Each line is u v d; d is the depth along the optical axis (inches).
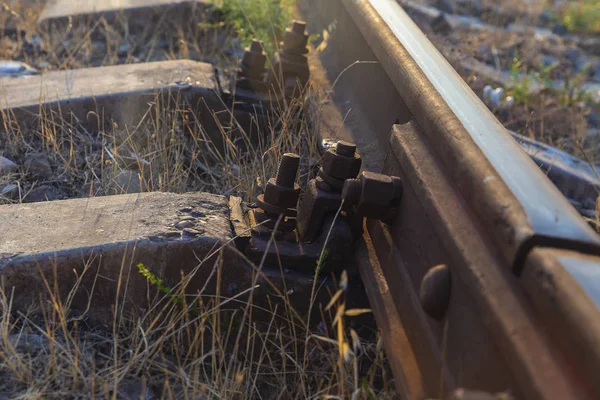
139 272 30.9
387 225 31.5
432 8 104.7
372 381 29.1
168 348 31.3
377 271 30.5
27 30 72.2
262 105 49.2
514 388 19.6
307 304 32.3
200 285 31.6
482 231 23.4
